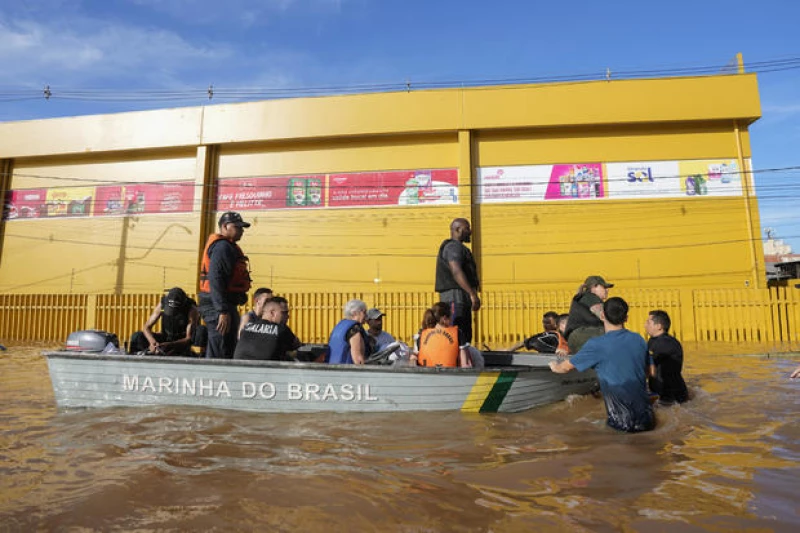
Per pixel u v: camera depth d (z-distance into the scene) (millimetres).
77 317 19094
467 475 2836
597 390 5328
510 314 17703
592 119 19219
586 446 3441
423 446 3438
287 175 20906
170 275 20891
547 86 19516
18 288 21938
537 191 19625
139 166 21906
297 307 18359
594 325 5520
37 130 22203
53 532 2133
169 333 6211
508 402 4574
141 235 21359
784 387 5992
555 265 19219
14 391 5930
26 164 22719
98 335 5676
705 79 18953
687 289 17578
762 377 6980
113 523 2211
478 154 20062
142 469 2924
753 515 2262
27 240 22188
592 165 19531
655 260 18844
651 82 19141
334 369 4418
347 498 2484
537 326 17500
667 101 18984
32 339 19062
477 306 5754
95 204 21938
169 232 21156
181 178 21531
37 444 3467
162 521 2232
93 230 21766
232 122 20875
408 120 19953
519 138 19938
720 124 19219
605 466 2986
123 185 21859
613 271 18969
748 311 16547
